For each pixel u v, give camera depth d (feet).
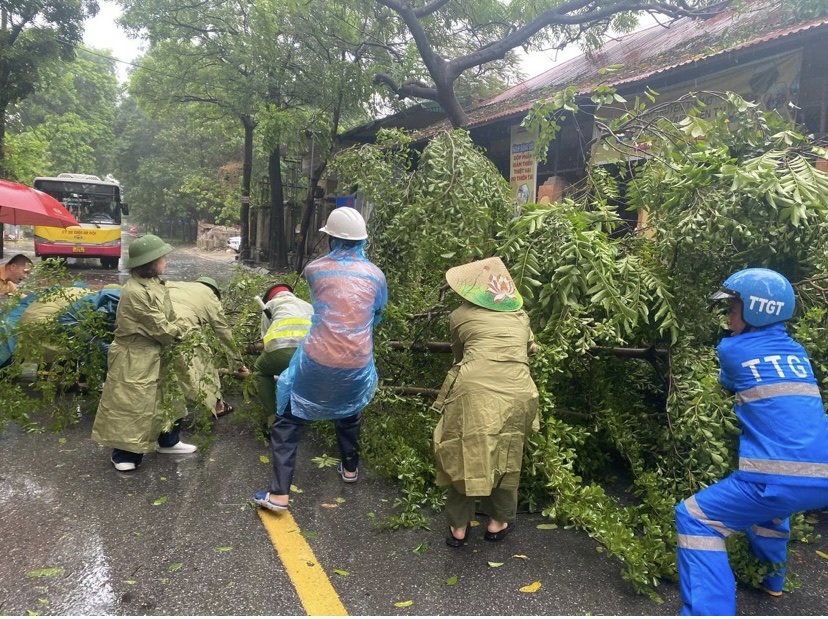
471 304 10.21
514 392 9.32
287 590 8.64
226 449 14.10
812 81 20.24
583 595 8.78
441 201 13.50
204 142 127.75
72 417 15.11
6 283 16.55
